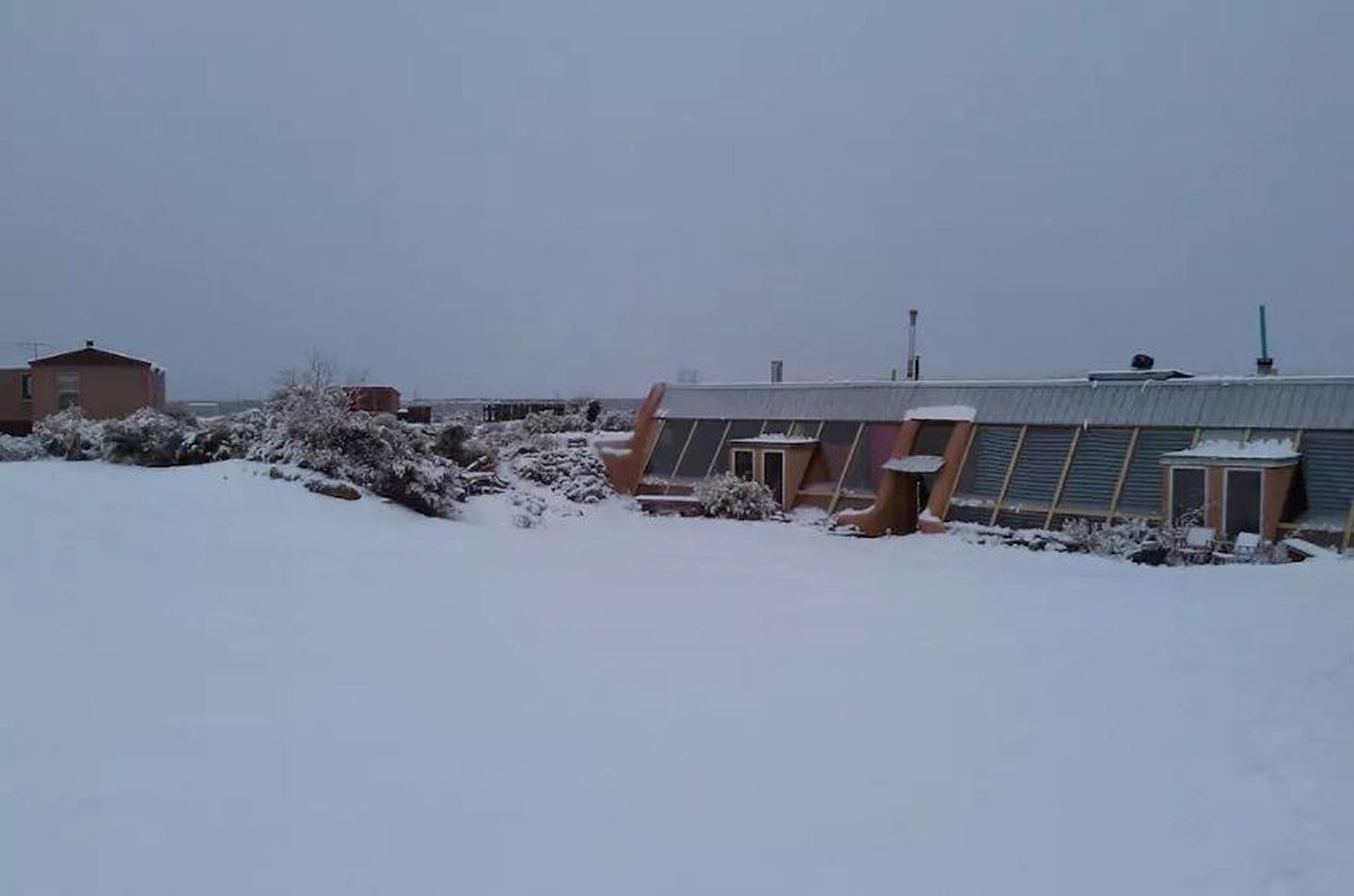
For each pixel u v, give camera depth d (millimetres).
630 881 3789
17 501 12883
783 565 12898
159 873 3699
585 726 5469
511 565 11695
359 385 23453
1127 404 16656
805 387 20984
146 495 14008
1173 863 4074
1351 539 13711
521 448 23250
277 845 3951
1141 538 14789
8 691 5688
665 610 8875
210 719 5363
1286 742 5383
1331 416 14797
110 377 28578
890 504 17672
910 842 4191
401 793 4488
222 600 8477
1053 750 5242
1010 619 8609
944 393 18891
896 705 5953
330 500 15023
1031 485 16828
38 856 3791
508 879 3766
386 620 8023
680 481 21359
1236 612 8734
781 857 4027
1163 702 6023
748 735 5387
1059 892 3824
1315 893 3869
